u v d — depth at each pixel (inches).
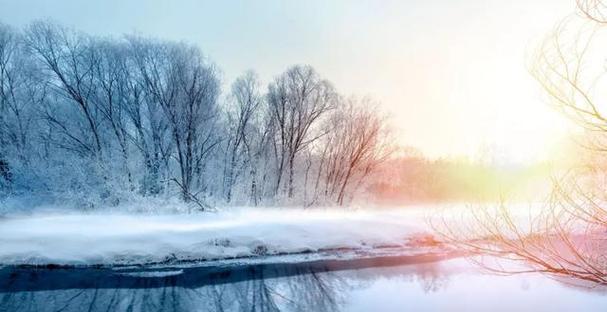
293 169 1093.8
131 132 949.2
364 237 586.6
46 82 898.7
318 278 439.2
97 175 784.3
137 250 469.4
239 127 1074.7
